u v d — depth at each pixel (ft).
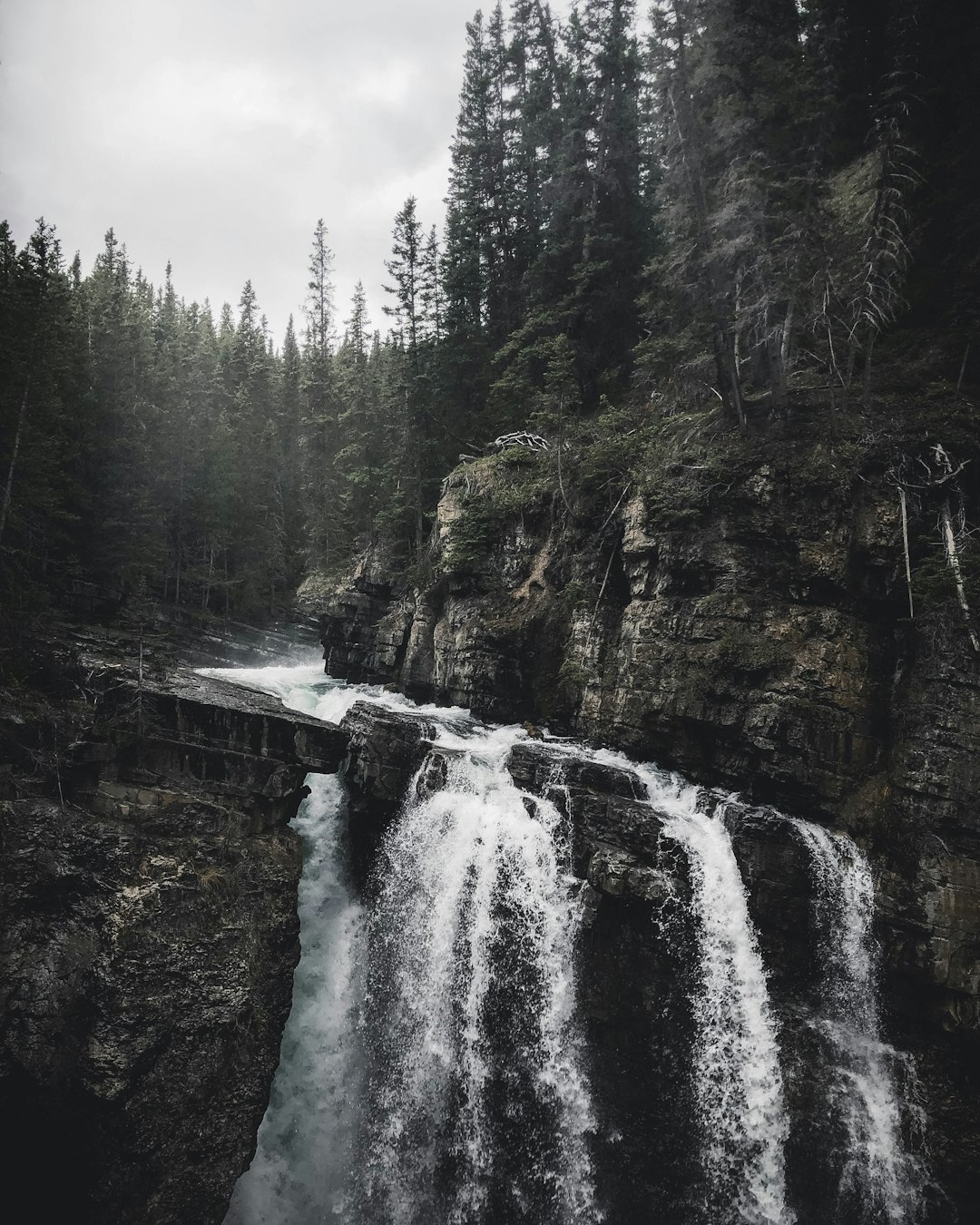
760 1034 67.72
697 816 77.61
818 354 102.06
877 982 68.95
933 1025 66.18
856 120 119.75
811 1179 63.87
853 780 75.72
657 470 93.45
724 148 94.94
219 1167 62.64
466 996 74.69
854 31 118.01
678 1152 66.13
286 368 301.84
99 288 261.85
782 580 83.15
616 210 140.36
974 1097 64.44
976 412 85.97
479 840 78.79
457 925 77.10
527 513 112.98
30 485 126.82
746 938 70.79
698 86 97.25
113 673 79.05
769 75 94.68
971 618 72.64
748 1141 65.05
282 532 235.81
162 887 66.18
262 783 78.79
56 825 66.23
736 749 80.59
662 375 114.11
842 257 98.37
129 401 196.95
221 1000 65.21
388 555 145.07
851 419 88.02
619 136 139.33
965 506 80.74
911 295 101.35
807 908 71.82
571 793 77.41
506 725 104.68
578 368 133.39
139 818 71.26
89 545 174.19
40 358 130.31
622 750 90.33
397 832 84.12
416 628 125.08
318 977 80.28
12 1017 60.34
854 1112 65.31
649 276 131.95
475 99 161.68
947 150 103.24
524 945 73.87
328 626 152.97
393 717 91.40
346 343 300.61
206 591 207.31
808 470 83.92
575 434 113.80
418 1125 72.18
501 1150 69.46
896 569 79.82
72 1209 59.52
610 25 138.51
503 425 136.87
